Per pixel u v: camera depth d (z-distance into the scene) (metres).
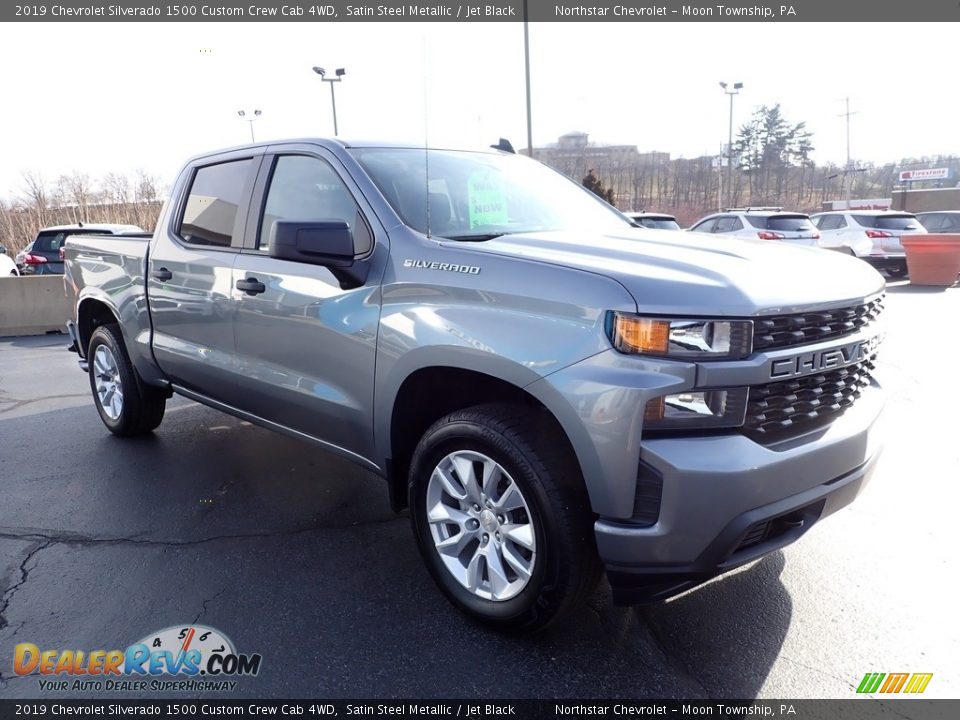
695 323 2.26
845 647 2.66
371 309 3.02
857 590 3.03
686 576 2.34
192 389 4.39
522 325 2.51
